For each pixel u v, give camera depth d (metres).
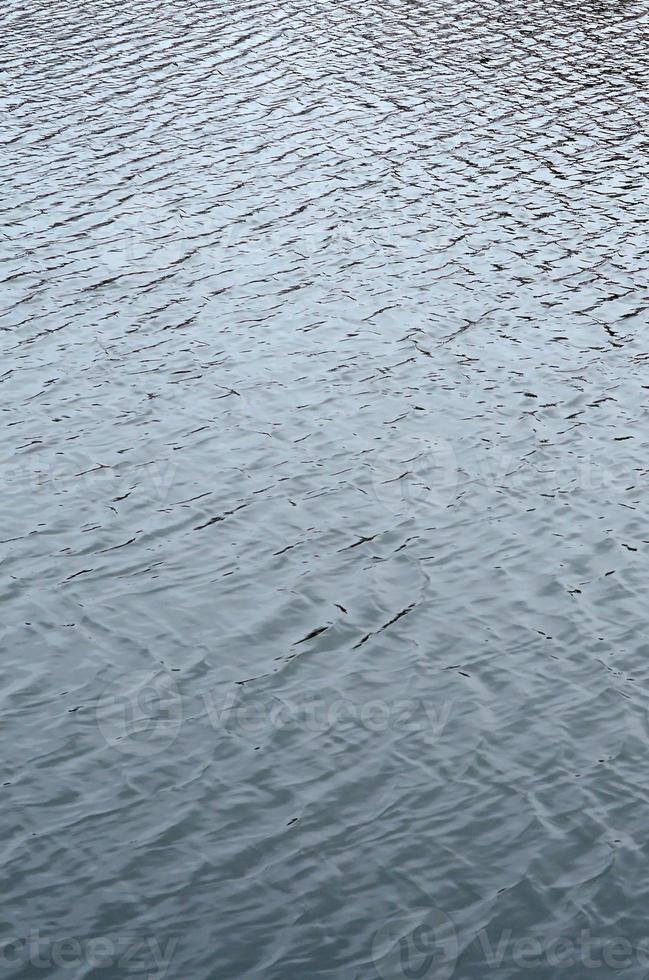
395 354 35.12
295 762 21.34
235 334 36.12
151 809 20.36
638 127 50.66
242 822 20.11
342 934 18.11
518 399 32.91
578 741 21.80
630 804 20.42
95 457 30.39
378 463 30.22
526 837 19.80
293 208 43.94
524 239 41.75
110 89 54.69
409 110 52.56
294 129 50.62
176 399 32.88
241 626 24.80
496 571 26.42
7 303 37.53
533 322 36.75
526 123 51.16
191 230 42.28
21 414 32.09
